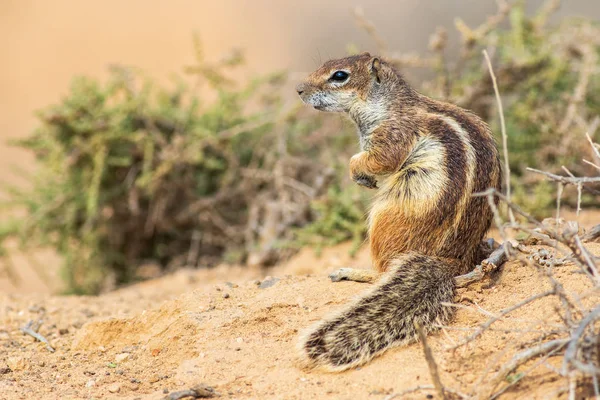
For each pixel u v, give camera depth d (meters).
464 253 7.50
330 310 7.55
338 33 30.00
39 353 8.26
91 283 14.73
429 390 6.06
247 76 16.30
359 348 6.61
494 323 6.74
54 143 13.96
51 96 26.30
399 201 7.62
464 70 14.76
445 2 29.52
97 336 8.21
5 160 22.36
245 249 14.12
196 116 14.91
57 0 30.86
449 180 7.41
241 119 14.91
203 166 14.62
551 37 14.42
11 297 11.04
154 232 14.98
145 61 27.80
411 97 8.33
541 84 13.71
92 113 13.91
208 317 7.73
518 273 7.45
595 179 7.03
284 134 14.71
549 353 5.78
